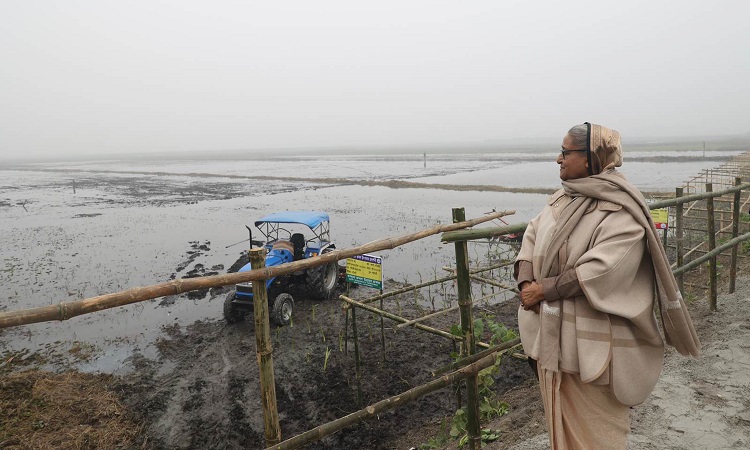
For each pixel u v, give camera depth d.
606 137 2.13
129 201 32.06
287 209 25.75
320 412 6.45
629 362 2.00
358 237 17.70
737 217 6.34
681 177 36.62
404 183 38.31
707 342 4.85
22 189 44.00
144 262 14.93
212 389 7.08
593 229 2.05
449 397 6.56
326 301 10.69
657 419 3.55
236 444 5.90
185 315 10.17
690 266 5.14
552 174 47.00
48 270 14.20
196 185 43.81
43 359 8.09
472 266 12.66
